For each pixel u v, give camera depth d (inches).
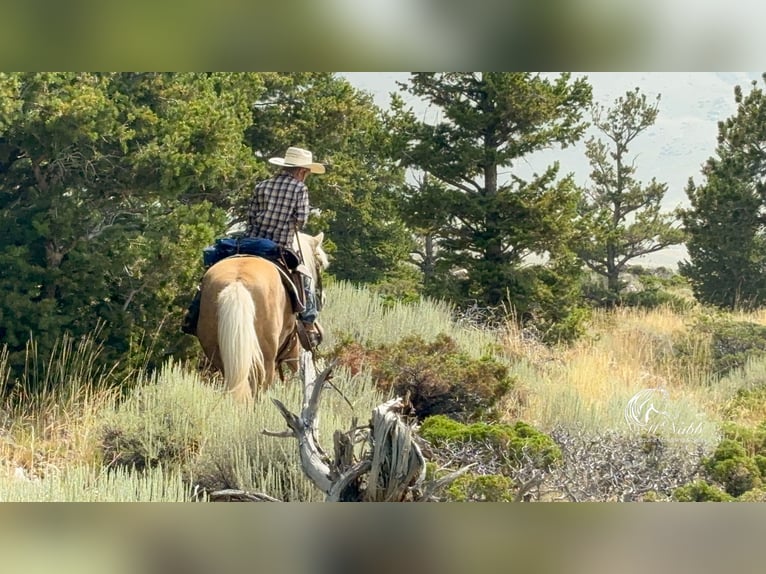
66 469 354.9
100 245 518.3
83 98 489.7
